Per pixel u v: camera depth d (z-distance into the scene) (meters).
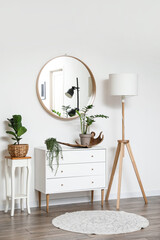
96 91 5.43
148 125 5.72
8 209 4.86
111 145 5.52
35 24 5.05
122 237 3.82
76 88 5.29
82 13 5.31
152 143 5.75
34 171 5.05
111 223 4.22
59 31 5.18
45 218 4.46
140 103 5.67
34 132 5.07
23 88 5.00
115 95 5.10
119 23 5.54
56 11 5.16
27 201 4.67
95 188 5.00
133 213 4.64
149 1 5.70
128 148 5.26
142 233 3.93
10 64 4.93
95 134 5.40
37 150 4.95
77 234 3.91
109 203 5.22
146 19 5.69
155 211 4.76
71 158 4.86
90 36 5.37
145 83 5.70
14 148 4.62
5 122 4.90
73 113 5.27
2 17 4.88
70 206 5.05
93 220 4.33
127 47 5.59
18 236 3.85
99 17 5.41
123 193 5.55
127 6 5.57
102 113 5.46
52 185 4.77
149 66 5.73
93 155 4.98
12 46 4.93
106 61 5.47
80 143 5.33
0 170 4.87
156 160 5.77
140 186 5.25
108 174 5.50
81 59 5.33
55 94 5.16
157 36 5.76
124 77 5.05
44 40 5.10
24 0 4.98
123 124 5.24
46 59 5.11
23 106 5.00
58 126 5.21
